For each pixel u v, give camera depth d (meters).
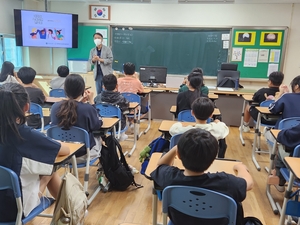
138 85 4.31
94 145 2.38
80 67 6.38
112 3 6.48
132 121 4.06
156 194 1.64
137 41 6.59
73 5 6.59
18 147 1.44
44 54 6.84
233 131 4.89
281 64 6.11
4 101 1.36
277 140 2.16
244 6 6.07
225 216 1.26
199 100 2.12
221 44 6.29
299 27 5.96
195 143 1.23
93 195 2.59
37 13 5.96
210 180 1.26
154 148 2.23
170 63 6.59
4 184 1.43
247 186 1.34
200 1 5.95
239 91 4.95
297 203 1.84
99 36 5.47
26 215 1.51
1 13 5.68
